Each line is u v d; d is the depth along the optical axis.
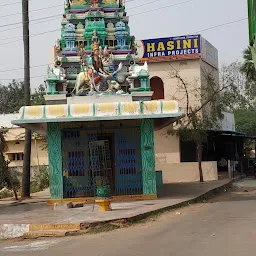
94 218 13.22
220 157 35.69
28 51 22.81
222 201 18.05
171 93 30.38
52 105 16.70
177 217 13.96
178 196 18.38
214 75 35.00
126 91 18.95
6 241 12.44
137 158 18.06
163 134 29.27
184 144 29.75
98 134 18.17
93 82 18.16
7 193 27.97
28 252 10.38
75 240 11.50
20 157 40.34
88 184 17.91
